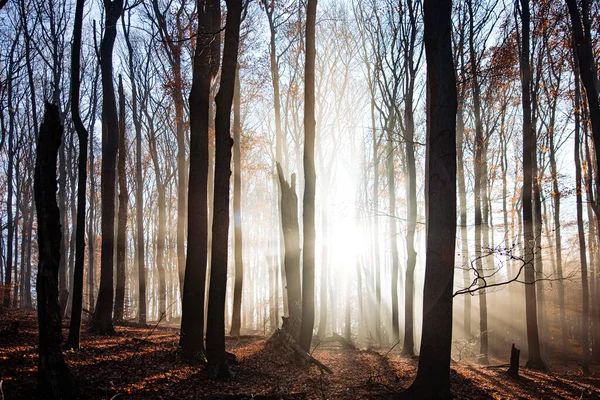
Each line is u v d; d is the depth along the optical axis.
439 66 9.07
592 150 23.41
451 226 8.83
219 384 9.91
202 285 11.62
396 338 20.94
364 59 22.92
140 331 16.42
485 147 21.44
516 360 14.34
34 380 7.88
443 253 8.75
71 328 10.80
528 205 16.45
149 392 8.68
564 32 18.91
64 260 23.92
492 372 15.05
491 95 22.12
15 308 25.11
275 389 10.04
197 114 11.90
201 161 11.77
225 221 10.60
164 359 11.05
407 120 18.45
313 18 13.22
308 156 13.14
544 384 13.67
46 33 23.45
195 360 11.11
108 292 14.33
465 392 11.23
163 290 25.95
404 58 18.66
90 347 11.38
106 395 7.90
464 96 20.33
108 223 14.23
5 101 27.89
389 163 23.19
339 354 16.61
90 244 30.80
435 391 8.52
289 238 16.25
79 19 10.61
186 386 9.42
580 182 19.53
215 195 10.60
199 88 12.02
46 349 7.25
